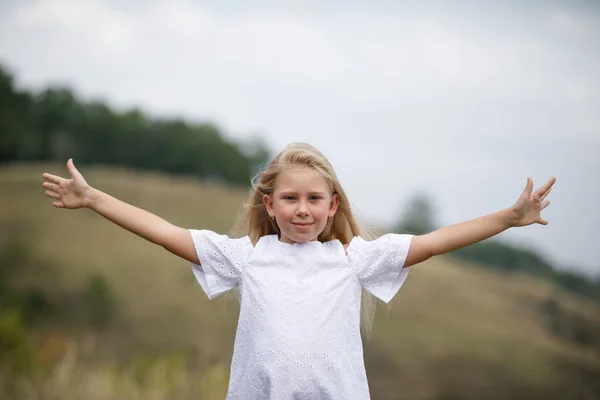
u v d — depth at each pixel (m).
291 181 3.55
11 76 45.62
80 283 24.06
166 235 3.62
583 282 42.75
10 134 44.84
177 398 9.04
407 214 42.00
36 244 26.81
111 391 9.12
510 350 24.45
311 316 3.44
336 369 3.41
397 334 23.69
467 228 3.57
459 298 28.42
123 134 48.78
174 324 22.08
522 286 32.41
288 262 3.57
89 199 3.58
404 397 20.77
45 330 21.80
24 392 8.89
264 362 3.39
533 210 3.50
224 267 3.62
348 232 3.85
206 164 50.00
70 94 47.31
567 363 24.98
